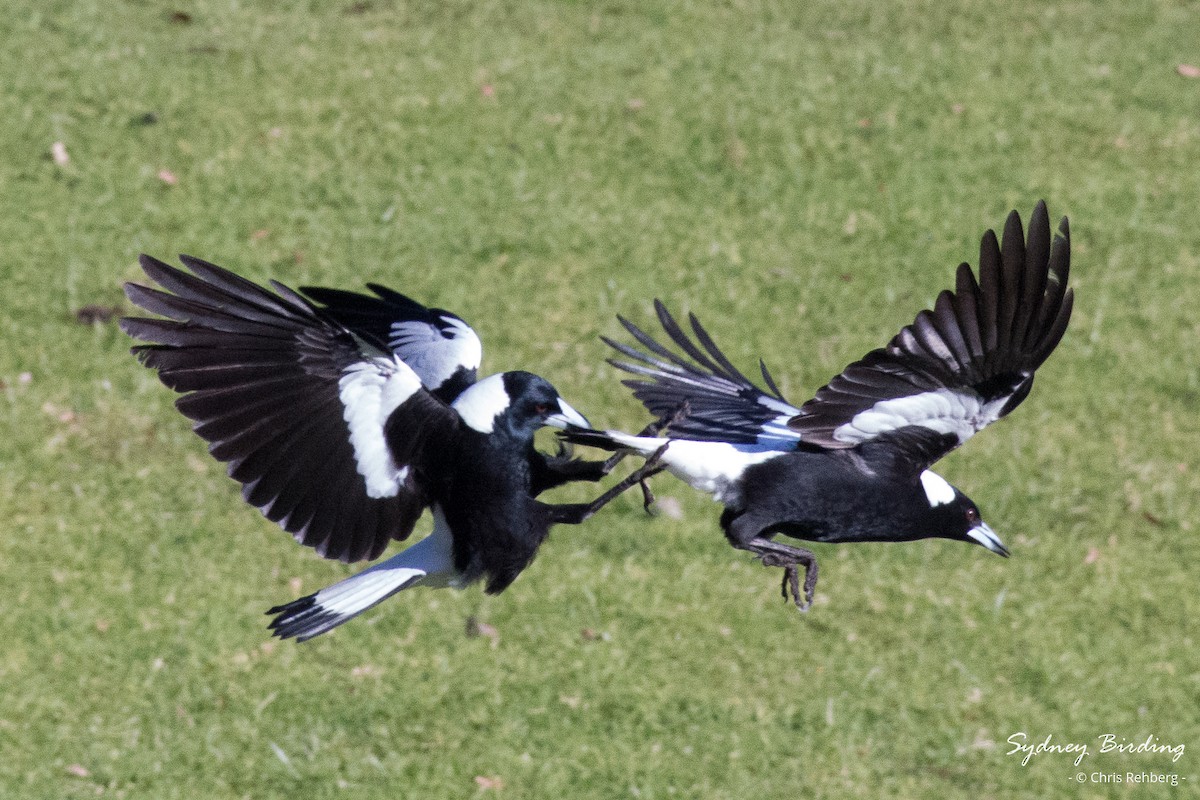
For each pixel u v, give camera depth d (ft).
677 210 54.95
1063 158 58.75
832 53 62.39
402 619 40.42
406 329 32.27
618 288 51.65
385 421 26.37
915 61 62.39
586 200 54.90
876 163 57.36
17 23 59.62
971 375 27.96
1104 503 46.09
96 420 45.78
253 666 38.91
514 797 36.35
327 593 26.53
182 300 24.30
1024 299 27.02
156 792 35.78
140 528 42.55
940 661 40.73
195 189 53.93
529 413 27.81
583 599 41.32
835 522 29.58
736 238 54.13
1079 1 67.15
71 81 57.31
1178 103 62.03
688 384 33.42
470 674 39.17
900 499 29.35
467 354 31.48
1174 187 58.23
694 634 40.78
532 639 40.24
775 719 38.68
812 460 29.35
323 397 25.81
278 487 25.44
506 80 59.36
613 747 37.65
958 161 57.93
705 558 43.09
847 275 53.11
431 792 36.24
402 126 56.85
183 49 59.57
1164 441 48.49
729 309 51.34
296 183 54.44
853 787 37.22
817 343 50.39
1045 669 40.65
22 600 40.11
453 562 27.86
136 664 38.68
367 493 26.40
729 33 62.95
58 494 43.39
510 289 51.42
